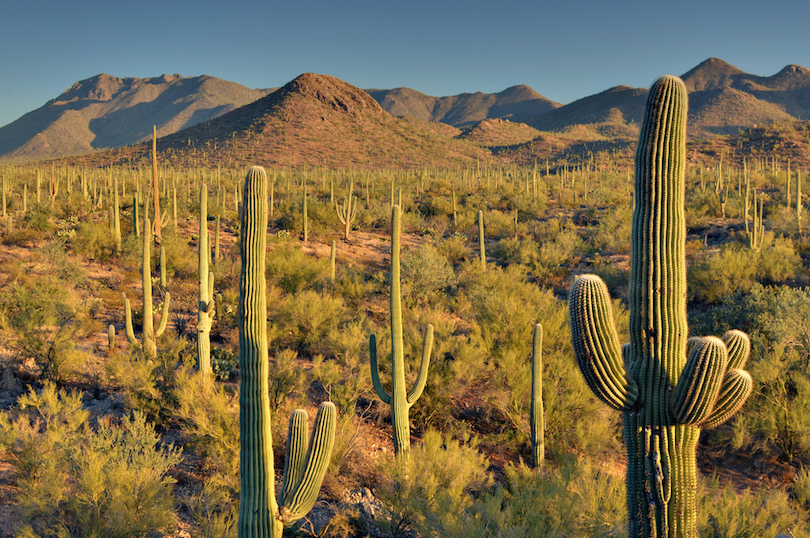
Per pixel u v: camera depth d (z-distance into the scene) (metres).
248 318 4.23
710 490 6.65
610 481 6.64
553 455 8.31
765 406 9.08
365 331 12.00
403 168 176.12
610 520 5.55
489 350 11.14
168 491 5.66
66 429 6.65
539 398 8.26
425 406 9.41
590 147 196.00
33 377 9.44
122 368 8.46
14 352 9.54
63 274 15.98
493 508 5.44
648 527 3.45
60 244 17.75
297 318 12.71
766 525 6.17
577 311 3.39
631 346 3.60
